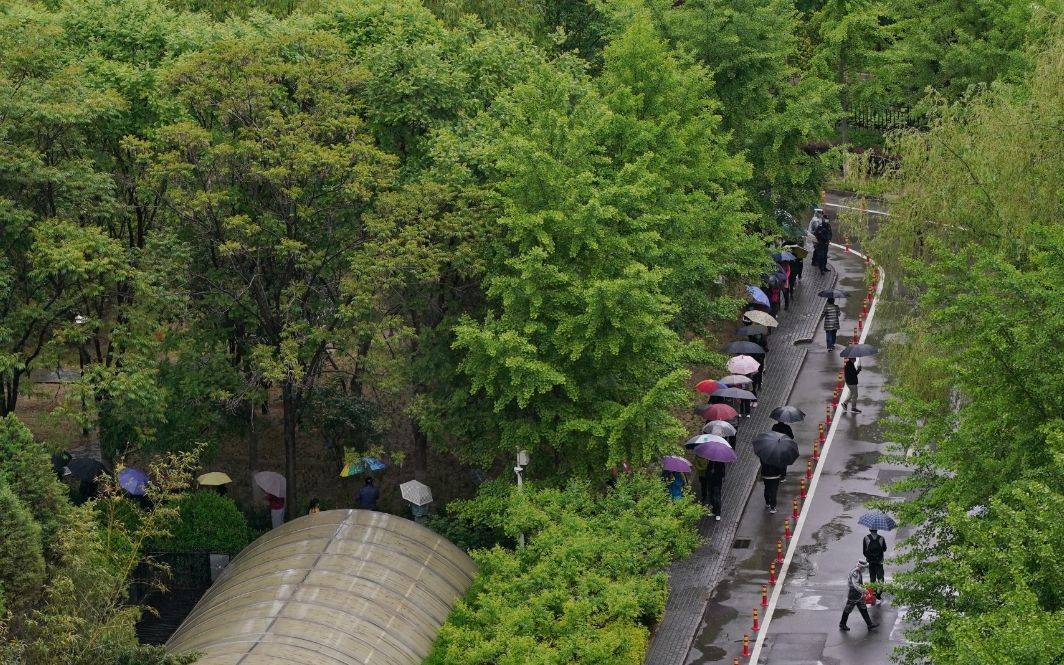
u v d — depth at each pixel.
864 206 45.16
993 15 78.25
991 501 25.73
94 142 43.81
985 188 38.22
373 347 45.28
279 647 30.56
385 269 40.66
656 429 40.09
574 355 39.09
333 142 43.88
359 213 43.25
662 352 40.50
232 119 43.25
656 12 60.09
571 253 40.44
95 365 40.22
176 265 41.47
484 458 42.16
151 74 43.81
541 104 43.28
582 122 43.81
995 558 25.14
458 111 44.50
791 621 39.09
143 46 46.66
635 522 37.41
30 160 38.47
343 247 43.00
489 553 35.56
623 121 47.00
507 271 42.06
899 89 85.06
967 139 40.19
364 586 33.88
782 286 63.84
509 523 37.66
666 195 46.19
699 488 47.66
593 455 41.12
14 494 28.94
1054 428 27.12
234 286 43.19
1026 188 37.06
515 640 31.39
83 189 40.47
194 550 42.31
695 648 37.88
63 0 50.78
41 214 40.84
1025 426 28.22
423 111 43.88
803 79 66.06
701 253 46.53
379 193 41.78
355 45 47.53
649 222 42.28
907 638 27.84
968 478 28.92
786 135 60.94
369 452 45.28
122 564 37.19
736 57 59.38
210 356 43.91
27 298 40.56
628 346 40.81
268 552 36.25
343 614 32.41
